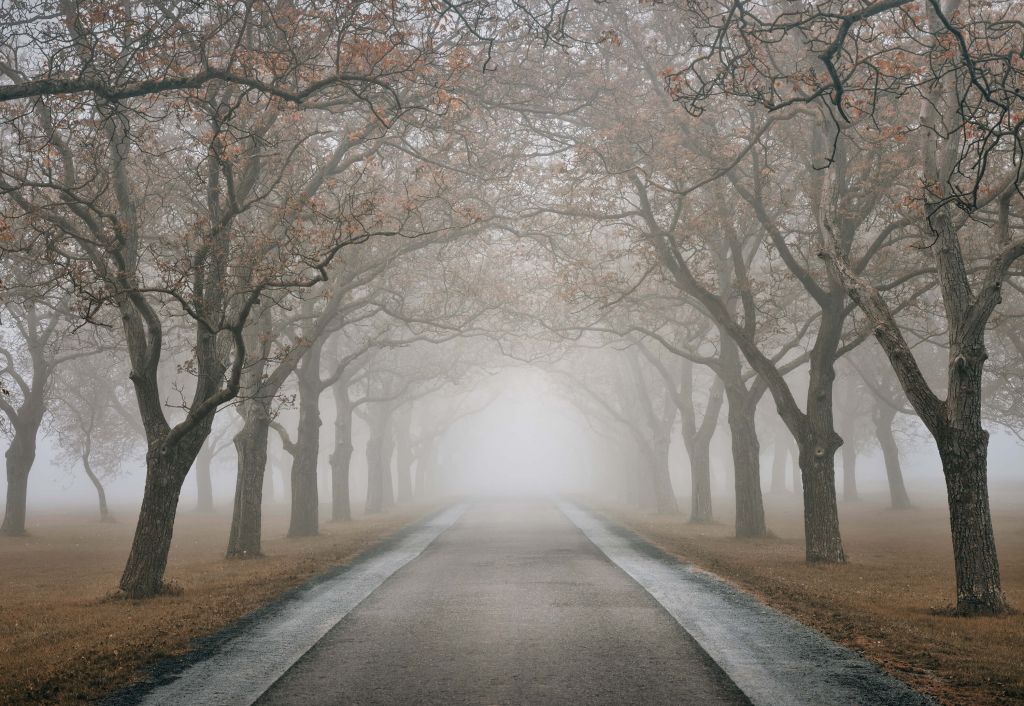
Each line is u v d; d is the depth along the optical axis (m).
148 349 15.41
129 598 14.30
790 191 20.66
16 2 15.09
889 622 11.10
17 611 13.09
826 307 20.08
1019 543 23.45
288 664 9.12
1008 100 11.16
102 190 14.30
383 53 12.91
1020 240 12.13
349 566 18.55
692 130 20.98
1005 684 7.97
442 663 9.09
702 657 9.29
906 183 18.62
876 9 10.22
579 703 7.51
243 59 13.27
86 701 7.83
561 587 14.84
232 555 22.14
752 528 26.53
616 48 20.83
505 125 23.30
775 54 18.06
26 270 20.52
